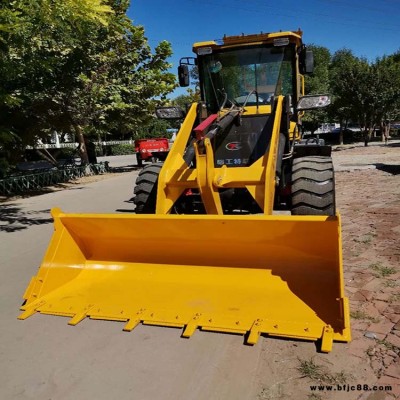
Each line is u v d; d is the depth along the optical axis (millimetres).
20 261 6027
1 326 3854
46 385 2992
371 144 28375
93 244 4488
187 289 3938
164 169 4801
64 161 21375
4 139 10719
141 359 3215
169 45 19906
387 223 6305
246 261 3951
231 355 3182
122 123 19594
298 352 3152
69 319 3873
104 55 16906
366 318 3541
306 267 3762
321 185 4695
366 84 24312
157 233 4078
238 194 5137
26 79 11109
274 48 5805
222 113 5273
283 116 5215
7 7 7020
